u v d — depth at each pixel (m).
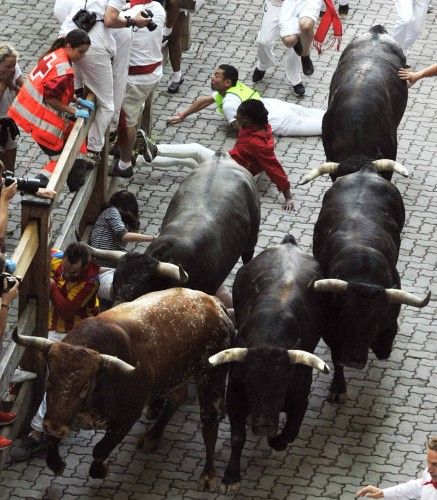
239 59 18.84
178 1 17.16
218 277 13.28
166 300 11.92
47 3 19.61
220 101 17.08
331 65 18.81
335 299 12.62
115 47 14.48
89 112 14.12
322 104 18.05
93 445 12.69
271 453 12.67
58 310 12.97
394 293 12.45
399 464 12.59
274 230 15.69
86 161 14.59
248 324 12.19
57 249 13.39
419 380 13.66
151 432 12.61
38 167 16.17
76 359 10.76
